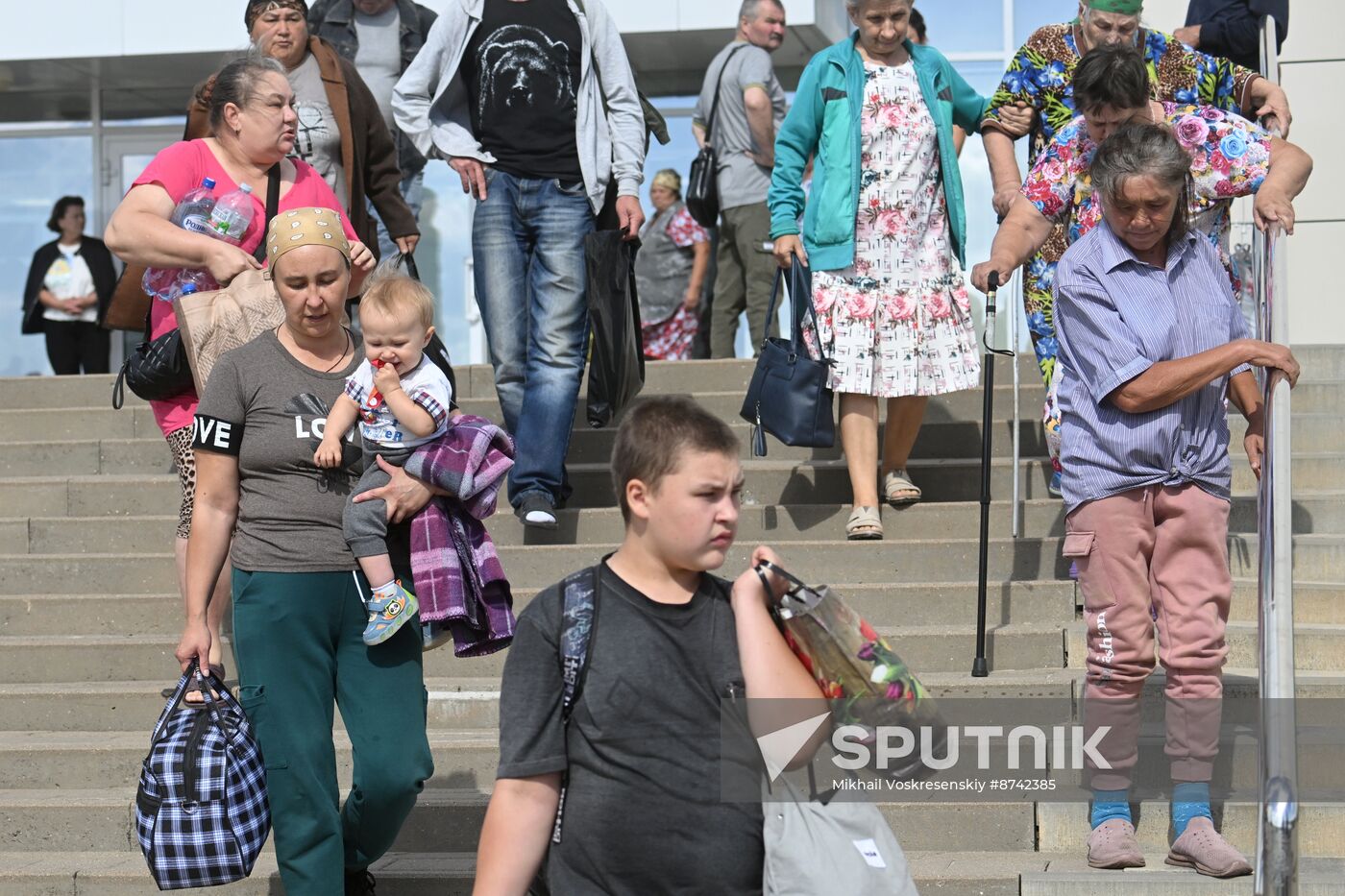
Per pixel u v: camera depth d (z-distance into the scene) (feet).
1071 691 18.25
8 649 21.06
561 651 10.74
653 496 10.62
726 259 32.65
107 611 22.08
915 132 22.81
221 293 16.60
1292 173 17.21
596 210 23.40
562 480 23.27
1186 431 15.42
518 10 23.49
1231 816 16.39
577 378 23.36
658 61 40.60
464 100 23.76
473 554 14.99
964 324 23.12
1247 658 19.36
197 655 14.90
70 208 39.14
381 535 14.64
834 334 22.57
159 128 43.27
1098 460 15.58
